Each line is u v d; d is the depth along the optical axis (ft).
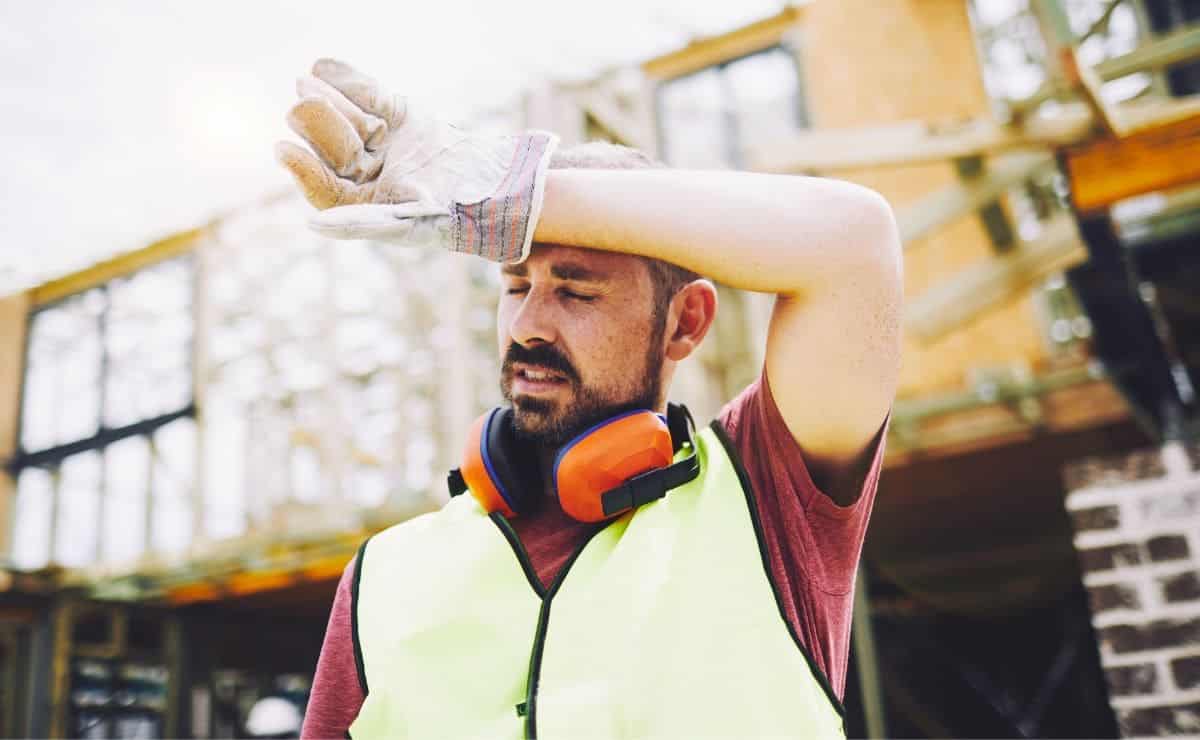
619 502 2.84
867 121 21.58
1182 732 7.13
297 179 2.52
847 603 3.03
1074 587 26.37
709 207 2.67
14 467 27.37
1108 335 13.00
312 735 3.08
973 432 16.37
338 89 2.61
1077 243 12.56
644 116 19.07
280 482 26.07
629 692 2.54
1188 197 15.51
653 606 2.65
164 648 24.13
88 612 22.33
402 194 2.56
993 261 13.51
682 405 3.29
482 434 3.12
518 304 3.05
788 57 23.50
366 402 27.25
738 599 2.68
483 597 2.86
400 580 3.07
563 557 2.95
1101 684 25.67
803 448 2.91
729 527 2.80
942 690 26.61
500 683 2.71
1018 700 27.73
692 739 2.48
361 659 2.97
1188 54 10.05
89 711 23.49
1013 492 20.31
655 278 3.05
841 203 2.73
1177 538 7.53
